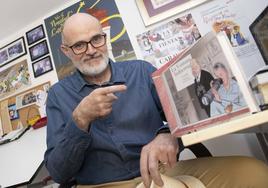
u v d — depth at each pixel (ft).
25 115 6.61
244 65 4.94
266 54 3.74
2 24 6.85
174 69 2.23
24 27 7.18
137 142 3.32
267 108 1.83
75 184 3.43
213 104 1.96
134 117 3.45
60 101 3.71
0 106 7.01
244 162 2.53
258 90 1.98
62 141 2.98
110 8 6.04
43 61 6.64
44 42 6.74
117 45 5.79
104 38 3.71
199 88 2.04
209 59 1.99
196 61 2.07
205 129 1.74
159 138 2.62
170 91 2.27
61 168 3.05
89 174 3.34
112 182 3.23
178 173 2.90
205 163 2.81
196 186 2.33
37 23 6.98
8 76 7.11
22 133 6.07
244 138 4.87
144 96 3.60
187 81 2.12
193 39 5.33
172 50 5.43
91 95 2.63
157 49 5.52
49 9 6.71
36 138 5.81
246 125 1.64
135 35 5.73
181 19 5.49
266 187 2.34
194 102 2.07
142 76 3.79
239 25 5.12
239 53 5.00
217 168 2.63
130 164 3.26
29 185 4.63
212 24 5.28
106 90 2.57
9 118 6.81
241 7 5.18
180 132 2.16
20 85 6.87
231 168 2.54
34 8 6.54
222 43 1.91
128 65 3.94
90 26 3.60
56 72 6.43
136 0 5.87
